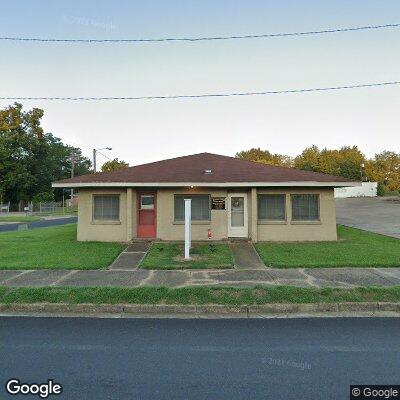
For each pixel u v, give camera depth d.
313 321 6.35
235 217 16.16
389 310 6.93
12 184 50.00
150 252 12.82
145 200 16.25
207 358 4.78
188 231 11.70
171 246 14.19
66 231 19.80
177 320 6.46
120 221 15.82
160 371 4.40
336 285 8.10
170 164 18.14
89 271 9.78
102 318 6.59
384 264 10.21
